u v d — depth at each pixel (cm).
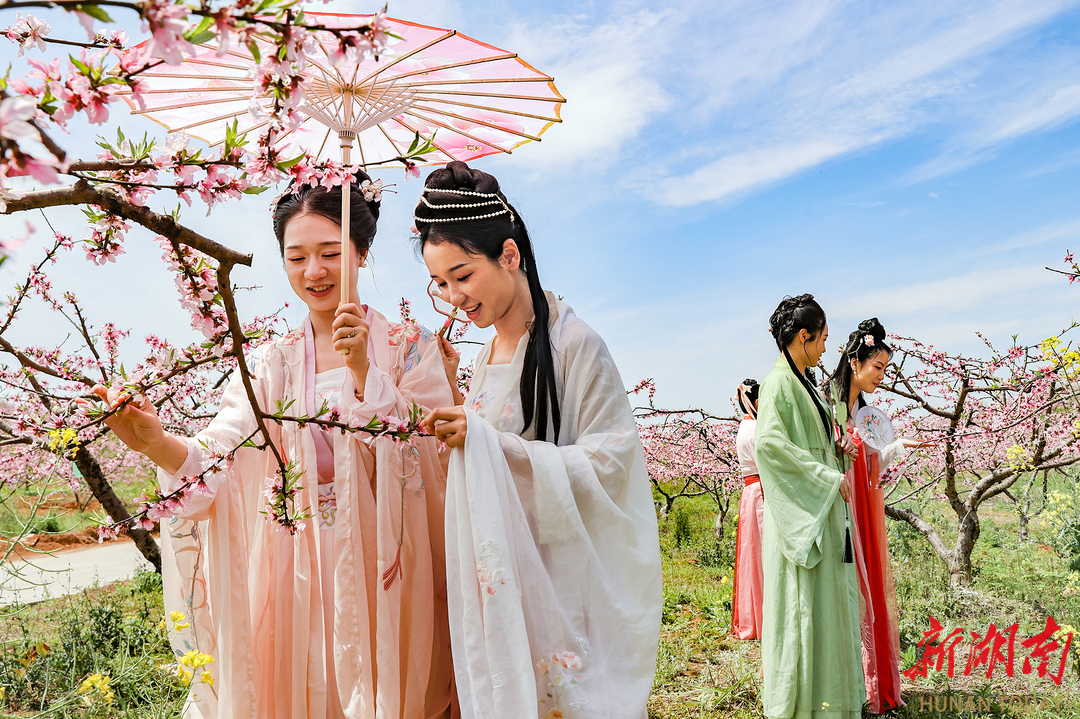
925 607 500
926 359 608
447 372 248
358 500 213
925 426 679
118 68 98
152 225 122
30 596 586
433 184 209
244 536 207
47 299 427
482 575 179
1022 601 536
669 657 423
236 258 131
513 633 176
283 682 211
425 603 216
